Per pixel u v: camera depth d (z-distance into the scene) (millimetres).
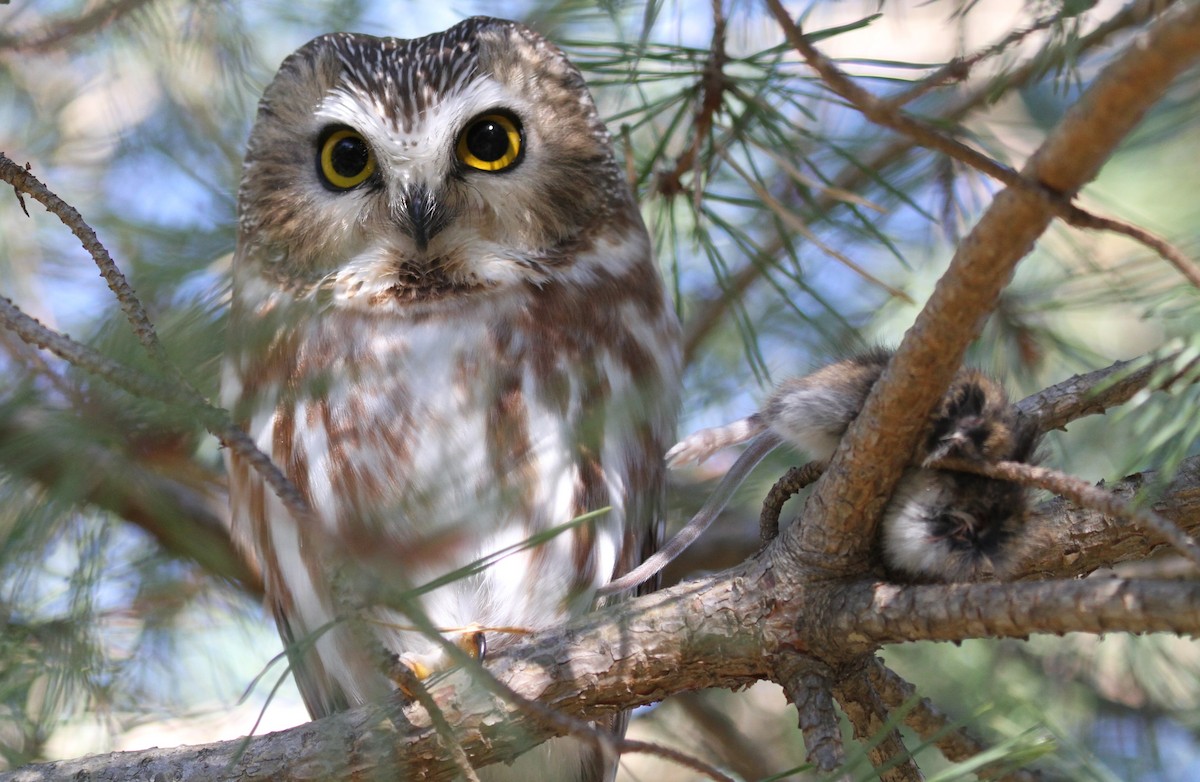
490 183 7738
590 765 7711
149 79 8844
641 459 7594
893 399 4941
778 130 7543
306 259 7809
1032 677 8578
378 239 7672
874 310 9211
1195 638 4516
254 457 4707
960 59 6082
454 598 6961
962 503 5254
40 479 6379
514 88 7867
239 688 8992
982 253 4418
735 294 8453
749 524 9836
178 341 6527
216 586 8398
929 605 5125
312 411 7195
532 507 7066
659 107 7672
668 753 4504
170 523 6238
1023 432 5254
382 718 5855
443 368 7316
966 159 4227
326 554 4680
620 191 8203
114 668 8117
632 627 5832
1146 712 8617
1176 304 5262
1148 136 8055
